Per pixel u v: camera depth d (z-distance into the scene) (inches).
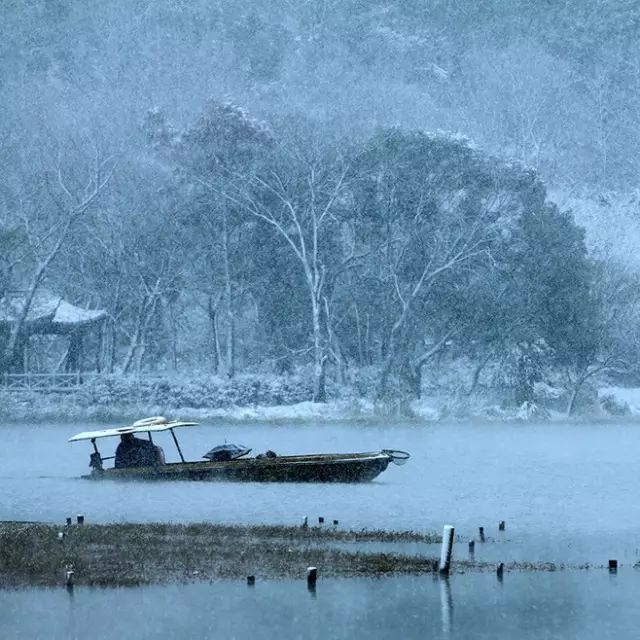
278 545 3922.2
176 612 3006.9
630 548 4010.8
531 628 2886.3
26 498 5423.2
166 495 5511.8
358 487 5895.7
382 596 3196.4
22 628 2856.8
